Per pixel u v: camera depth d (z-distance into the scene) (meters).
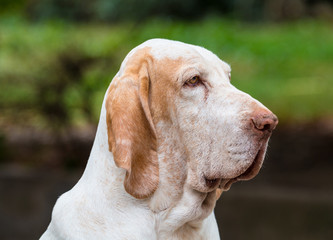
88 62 10.32
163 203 3.26
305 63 18.84
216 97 3.20
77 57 10.28
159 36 15.95
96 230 3.21
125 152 3.07
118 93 3.16
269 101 15.08
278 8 27.98
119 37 15.65
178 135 3.23
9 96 10.52
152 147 3.19
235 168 3.10
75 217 3.28
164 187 3.24
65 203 3.37
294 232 7.78
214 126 3.16
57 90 10.41
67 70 10.30
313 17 26.81
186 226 3.38
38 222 8.53
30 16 22.97
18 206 8.75
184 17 24.81
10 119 10.88
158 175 3.20
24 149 11.14
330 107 14.40
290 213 7.96
